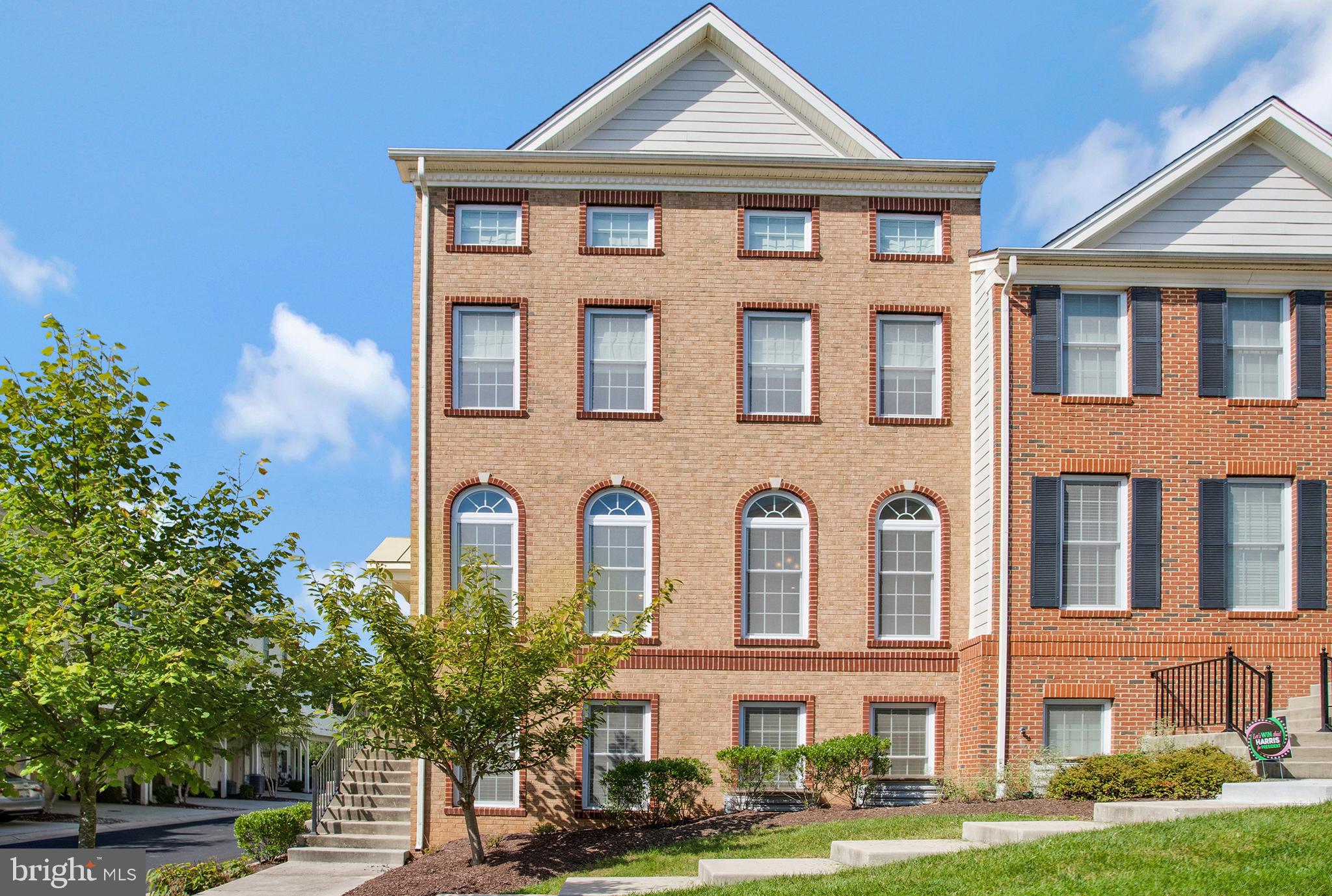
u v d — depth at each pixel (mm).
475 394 20422
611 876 14430
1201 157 20578
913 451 20438
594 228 20828
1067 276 19641
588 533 20125
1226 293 19812
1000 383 19391
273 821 19688
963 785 18812
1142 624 19062
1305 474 19469
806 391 20594
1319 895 8789
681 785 18688
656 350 20469
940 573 20203
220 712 14555
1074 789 16312
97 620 13945
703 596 19953
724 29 21219
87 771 14430
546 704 16750
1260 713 18812
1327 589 19250
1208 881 9203
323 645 15820
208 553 15031
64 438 14703
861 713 19797
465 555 17031
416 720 16172
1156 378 19500
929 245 21062
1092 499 19516
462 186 20656
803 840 14922
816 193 20922
